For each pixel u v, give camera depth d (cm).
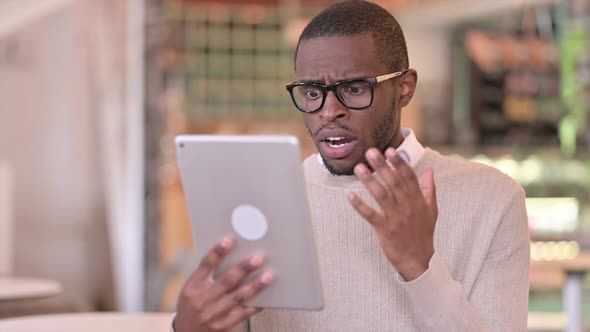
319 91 129
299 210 106
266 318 138
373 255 136
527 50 734
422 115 762
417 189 110
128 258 394
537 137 741
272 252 109
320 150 134
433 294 114
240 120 640
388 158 109
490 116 756
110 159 389
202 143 108
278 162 105
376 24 130
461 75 768
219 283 107
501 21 735
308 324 137
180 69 588
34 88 372
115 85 390
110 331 180
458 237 135
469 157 733
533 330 523
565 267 343
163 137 414
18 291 260
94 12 383
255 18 633
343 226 138
